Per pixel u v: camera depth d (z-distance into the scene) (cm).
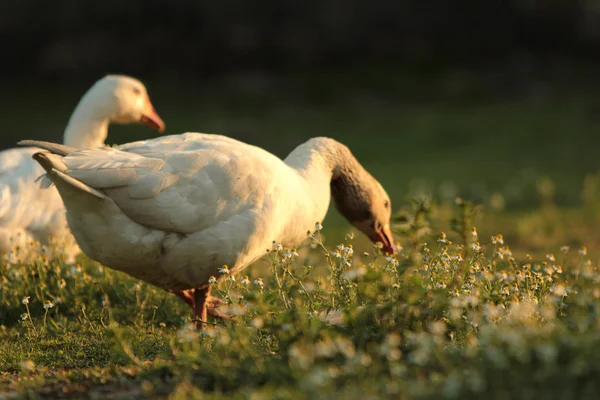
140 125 3522
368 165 2966
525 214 1931
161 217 830
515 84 4153
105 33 4294
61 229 1144
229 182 856
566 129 3416
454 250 891
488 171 2720
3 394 711
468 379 586
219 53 4288
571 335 637
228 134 3438
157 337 898
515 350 612
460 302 737
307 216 956
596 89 4062
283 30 4359
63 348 889
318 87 4116
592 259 1388
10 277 1043
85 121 1255
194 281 894
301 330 700
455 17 4438
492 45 4431
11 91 4094
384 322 739
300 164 1009
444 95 4062
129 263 862
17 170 1145
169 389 671
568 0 4400
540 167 2761
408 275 834
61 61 4228
